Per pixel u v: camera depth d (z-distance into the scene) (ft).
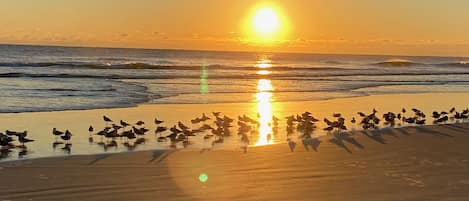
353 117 80.23
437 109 96.78
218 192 37.09
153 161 46.39
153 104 93.04
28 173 41.52
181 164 45.37
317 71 230.48
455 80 184.96
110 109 84.79
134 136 57.52
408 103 105.40
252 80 162.09
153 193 36.73
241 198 35.86
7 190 36.96
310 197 36.24
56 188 37.65
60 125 67.51
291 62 400.47
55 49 485.56
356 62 426.10
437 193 37.35
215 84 141.59
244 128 63.62
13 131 60.18
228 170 43.27
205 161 46.52
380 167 44.80
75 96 99.71
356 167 44.65
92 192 36.86
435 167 45.19
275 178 40.86
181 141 58.03
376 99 112.16
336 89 135.74
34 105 85.51
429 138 58.75
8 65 196.95
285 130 66.39
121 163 45.44
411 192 37.50
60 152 51.49
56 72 166.61
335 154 49.70
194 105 93.50
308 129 66.28
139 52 526.98
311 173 42.42
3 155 49.57
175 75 170.40
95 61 268.21
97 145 55.36
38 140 57.31
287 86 141.79
